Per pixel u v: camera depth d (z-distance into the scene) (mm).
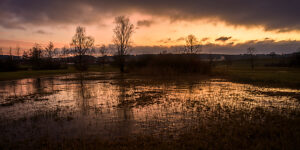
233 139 5656
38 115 8789
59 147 5348
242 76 29094
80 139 5934
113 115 8719
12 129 6965
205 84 20812
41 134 6438
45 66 56312
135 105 10734
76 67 57438
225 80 25125
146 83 22094
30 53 65750
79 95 14328
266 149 5004
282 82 20938
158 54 40000
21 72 40031
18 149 5305
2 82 24688
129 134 6371
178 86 19266
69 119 8094
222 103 11133
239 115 8461
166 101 11781
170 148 5074
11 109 10062
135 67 42906
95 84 21750
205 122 7535
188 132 6438
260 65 78375
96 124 7445
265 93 14617
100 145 5395
